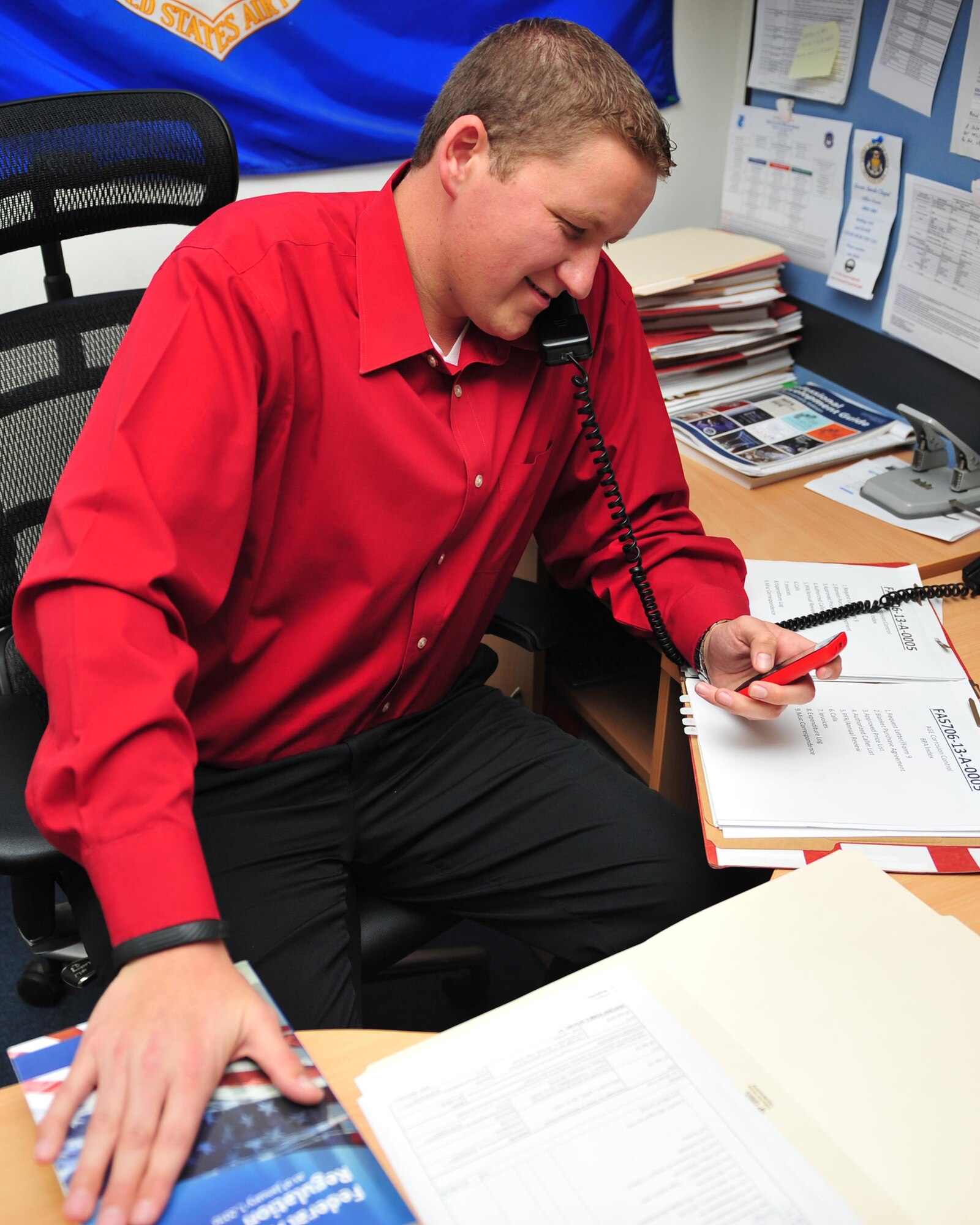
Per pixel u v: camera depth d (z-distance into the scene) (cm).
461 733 126
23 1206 59
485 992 153
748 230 194
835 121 169
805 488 154
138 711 77
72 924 128
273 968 99
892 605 124
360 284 102
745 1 186
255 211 103
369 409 103
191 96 122
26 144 114
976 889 86
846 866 83
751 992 72
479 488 110
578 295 97
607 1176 61
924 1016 71
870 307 170
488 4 178
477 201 94
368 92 177
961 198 149
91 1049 65
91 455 88
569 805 118
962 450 145
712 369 180
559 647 172
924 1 148
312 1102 64
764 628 109
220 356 94
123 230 169
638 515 130
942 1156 63
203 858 75
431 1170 62
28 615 86
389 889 120
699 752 100
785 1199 60
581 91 90
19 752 101
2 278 165
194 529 92
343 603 111
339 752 116
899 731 103
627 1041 69
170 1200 58
